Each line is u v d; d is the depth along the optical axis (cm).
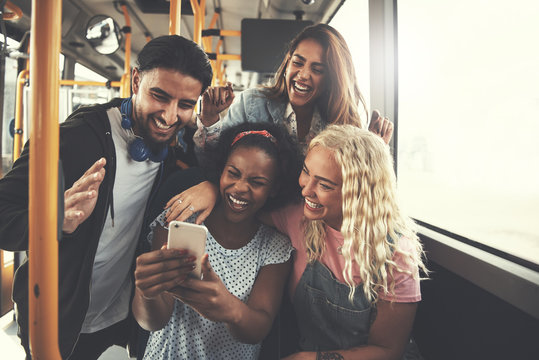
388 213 100
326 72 150
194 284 78
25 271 104
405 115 158
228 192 101
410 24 151
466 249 111
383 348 103
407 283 101
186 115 106
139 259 76
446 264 117
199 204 103
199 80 102
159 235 104
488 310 100
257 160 99
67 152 98
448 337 119
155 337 104
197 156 135
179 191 121
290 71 151
